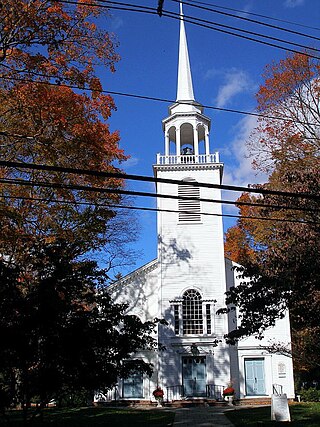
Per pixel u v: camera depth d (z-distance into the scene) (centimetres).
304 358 2512
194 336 3612
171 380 3538
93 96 2267
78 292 1571
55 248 1636
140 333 1705
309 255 1994
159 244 3862
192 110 4103
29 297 1448
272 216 2961
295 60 2902
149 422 2355
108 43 2012
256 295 2122
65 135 2241
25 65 1881
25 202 2412
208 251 3831
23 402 1430
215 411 2933
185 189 3956
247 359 3641
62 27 1845
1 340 1310
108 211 2819
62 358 1384
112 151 2814
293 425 1939
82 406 3400
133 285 3897
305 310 2047
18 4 1731
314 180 2128
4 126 2133
